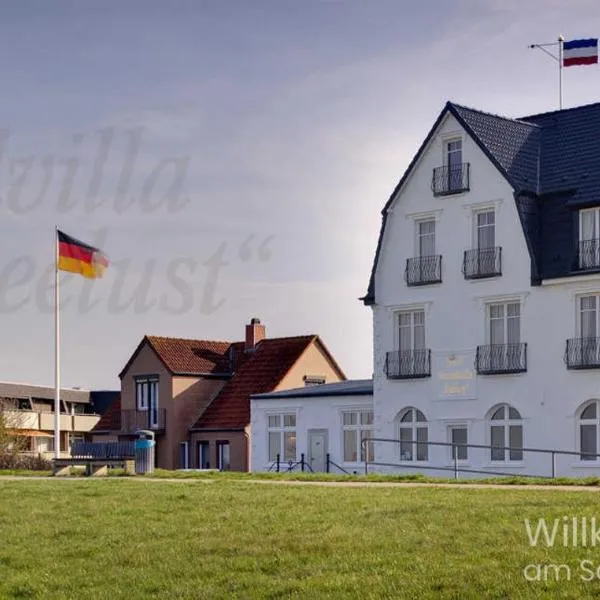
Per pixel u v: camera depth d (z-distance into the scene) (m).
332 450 55.09
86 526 24.50
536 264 47.50
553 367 46.91
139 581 20.11
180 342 70.69
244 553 21.08
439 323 50.38
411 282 51.12
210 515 24.66
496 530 20.92
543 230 48.06
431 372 50.41
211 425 67.00
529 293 47.72
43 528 24.59
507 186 48.38
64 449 95.81
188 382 68.56
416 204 51.38
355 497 26.05
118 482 33.12
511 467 47.78
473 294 49.28
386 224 52.31
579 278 46.12
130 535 23.34
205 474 37.38
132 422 69.31
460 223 49.94
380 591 18.05
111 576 20.58
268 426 57.88
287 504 25.41
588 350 45.91
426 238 51.25
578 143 49.31
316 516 23.61
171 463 67.56
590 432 45.97
